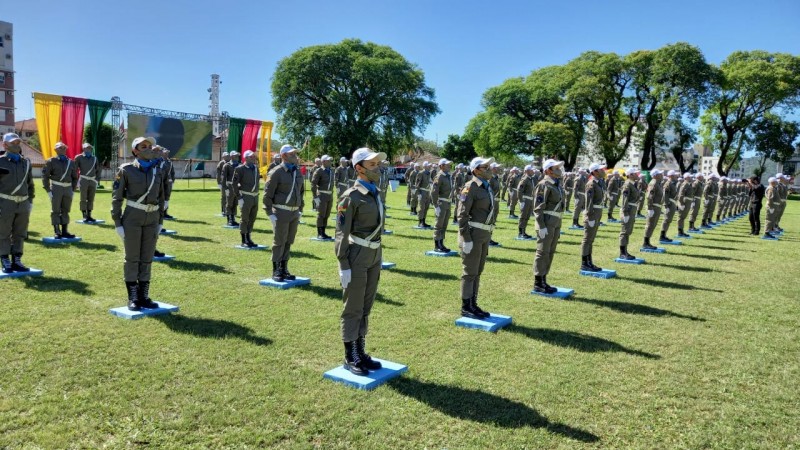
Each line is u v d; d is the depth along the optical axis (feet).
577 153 185.57
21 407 14.48
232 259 36.24
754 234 65.05
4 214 28.22
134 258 23.00
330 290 28.60
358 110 180.34
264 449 13.05
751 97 167.73
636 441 14.16
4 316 21.81
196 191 105.91
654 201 46.68
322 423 14.42
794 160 240.53
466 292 24.17
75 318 21.98
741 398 17.03
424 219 59.98
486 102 194.80
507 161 200.13
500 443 13.78
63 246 38.09
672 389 17.51
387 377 17.40
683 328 24.27
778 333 23.90
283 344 20.10
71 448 12.76
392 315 24.64
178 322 22.03
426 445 13.56
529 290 30.78
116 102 99.76
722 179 79.87
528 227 63.26
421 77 191.21
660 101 159.53
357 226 17.78
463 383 17.39
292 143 187.21
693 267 39.93
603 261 41.55
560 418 15.28
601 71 162.40
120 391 15.66
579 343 21.63
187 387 16.12
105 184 117.29
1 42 239.30
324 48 174.81
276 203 29.37
